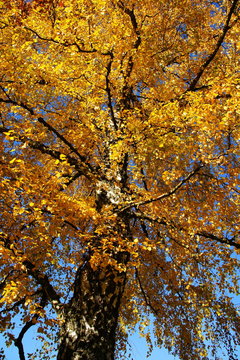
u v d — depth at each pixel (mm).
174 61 7250
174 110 4859
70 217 4160
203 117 4477
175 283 7707
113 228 4691
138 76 6727
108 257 4156
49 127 5449
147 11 7125
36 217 3854
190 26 7242
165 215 5449
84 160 5957
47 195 3918
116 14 5734
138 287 8273
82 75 5242
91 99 5586
